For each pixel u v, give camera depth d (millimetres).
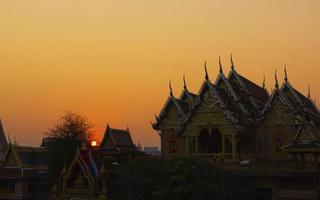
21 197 84812
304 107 69625
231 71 74250
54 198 69688
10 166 87125
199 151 69938
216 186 54781
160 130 73000
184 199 54750
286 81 70000
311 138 59938
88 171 67750
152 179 58188
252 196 59094
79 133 89500
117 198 61438
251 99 72125
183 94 75375
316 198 58094
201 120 67312
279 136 66375
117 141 86500
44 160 90500
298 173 58719
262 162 62188
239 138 65938
